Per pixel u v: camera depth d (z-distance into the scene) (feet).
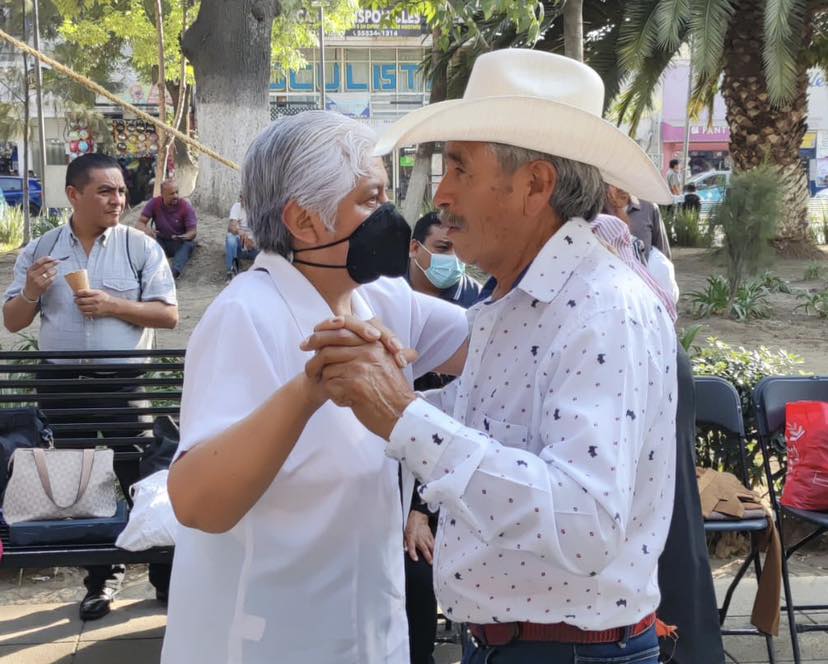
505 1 23.66
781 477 14.46
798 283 44.68
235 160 42.19
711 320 36.27
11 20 71.67
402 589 6.20
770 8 38.19
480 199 5.18
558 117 4.92
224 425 5.20
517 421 5.08
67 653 11.27
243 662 5.66
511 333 5.21
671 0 37.11
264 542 5.61
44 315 13.04
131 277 13.05
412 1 30.12
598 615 4.98
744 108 48.70
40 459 10.67
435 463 4.49
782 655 11.48
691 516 8.35
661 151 117.60
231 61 41.42
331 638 5.74
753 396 11.83
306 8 67.46
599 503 4.37
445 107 4.90
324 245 5.69
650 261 14.67
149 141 100.68
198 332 5.54
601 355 4.63
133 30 63.98
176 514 5.21
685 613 8.31
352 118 5.82
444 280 11.04
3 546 10.33
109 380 12.70
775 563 10.50
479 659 5.41
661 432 5.03
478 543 5.09
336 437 5.63
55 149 106.11
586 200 5.21
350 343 4.64
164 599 12.55
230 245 38.68
